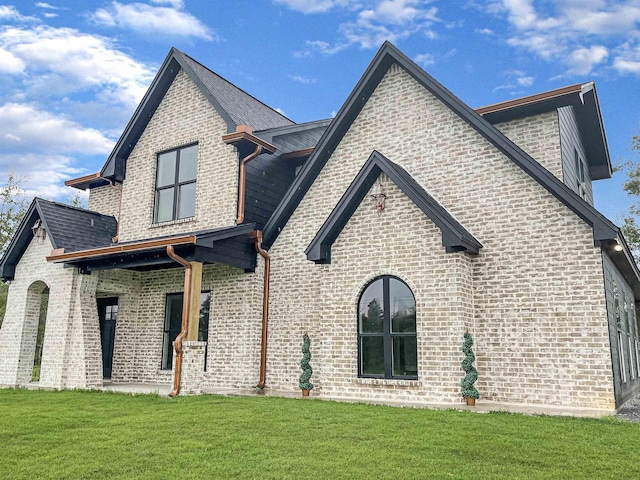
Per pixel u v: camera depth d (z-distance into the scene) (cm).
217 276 1379
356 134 1317
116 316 1614
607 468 559
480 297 1075
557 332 997
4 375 1437
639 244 2827
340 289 1146
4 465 587
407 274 1072
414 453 617
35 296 1482
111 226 1639
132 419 839
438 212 1032
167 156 1531
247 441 681
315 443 667
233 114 1405
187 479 530
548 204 1045
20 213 3028
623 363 1158
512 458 596
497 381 1032
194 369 1154
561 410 917
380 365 1088
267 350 1316
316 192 1347
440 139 1191
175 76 1544
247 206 1354
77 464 588
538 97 1114
